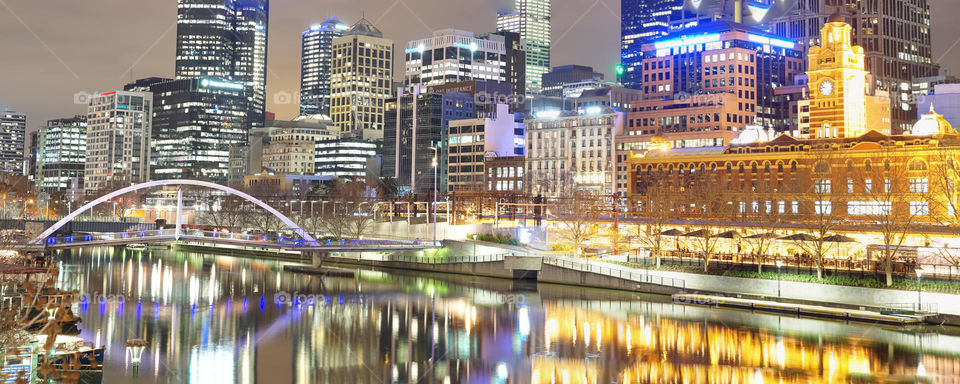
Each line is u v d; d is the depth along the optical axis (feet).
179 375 251.19
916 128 586.04
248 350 288.10
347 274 498.28
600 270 435.12
